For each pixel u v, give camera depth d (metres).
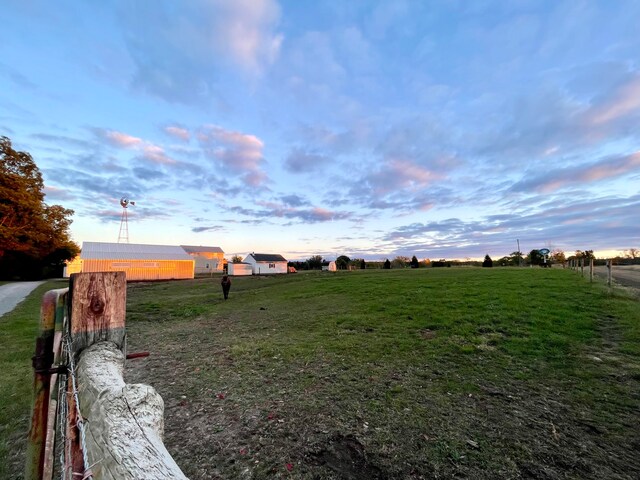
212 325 7.99
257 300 12.36
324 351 5.10
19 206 23.36
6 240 22.77
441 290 10.59
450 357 4.55
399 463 2.33
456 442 2.55
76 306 1.09
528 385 3.57
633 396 3.21
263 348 5.46
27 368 4.48
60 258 35.72
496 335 5.35
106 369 0.92
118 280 1.18
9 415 3.14
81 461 0.75
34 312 9.41
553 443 2.50
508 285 10.96
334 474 2.25
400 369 4.19
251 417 3.09
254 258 47.00
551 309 6.81
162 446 0.66
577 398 3.22
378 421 2.91
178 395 3.69
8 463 2.41
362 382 3.82
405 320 6.81
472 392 3.45
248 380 4.06
